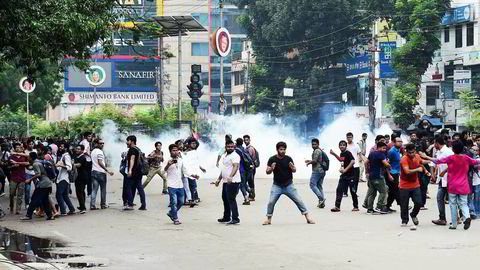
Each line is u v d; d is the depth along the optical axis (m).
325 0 77.25
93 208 24.48
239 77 101.88
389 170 21.88
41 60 26.67
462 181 18.22
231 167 20.14
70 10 22.81
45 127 57.78
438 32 74.31
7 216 23.05
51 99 76.75
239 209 23.94
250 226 19.58
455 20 70.50
